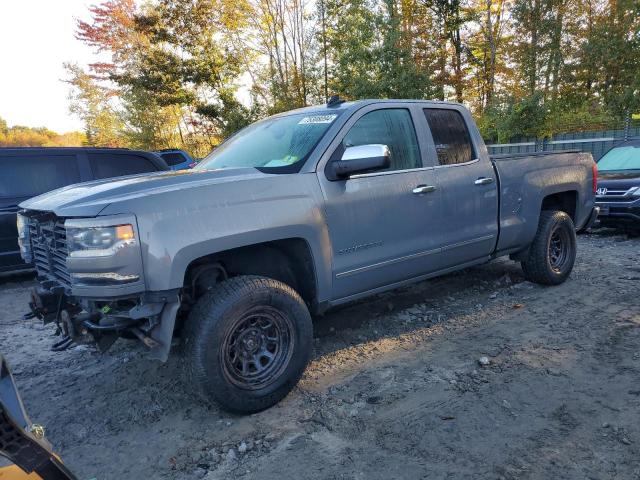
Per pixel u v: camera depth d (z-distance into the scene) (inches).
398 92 708.0
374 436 113.4
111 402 137.3
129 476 105.1
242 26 1015.6
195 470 105.7
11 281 299.1
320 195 136.8
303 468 103.7
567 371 137.9
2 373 67.6
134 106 1190.3
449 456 104.4
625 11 640.4
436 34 906.1
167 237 110.5
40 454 59.4
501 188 188.9
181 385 144.1
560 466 99.1
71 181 287.6
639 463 98.7
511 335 165.5
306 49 956.6
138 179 132.8
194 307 119.3
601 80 681.6
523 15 765.3
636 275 225.9
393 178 154.4
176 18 975.6
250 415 125.9
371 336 172.6
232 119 960.9
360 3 773.3
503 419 116.8
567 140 657.0
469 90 978.7
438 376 140.0
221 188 120.6
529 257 209.6
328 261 139.3
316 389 137.1
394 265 156.4
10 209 269.9
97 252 106.0
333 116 151.3
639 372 134.5
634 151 370.9
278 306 125.9
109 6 1130.7
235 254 135.3
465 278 235.0
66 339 129.8
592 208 233.5
